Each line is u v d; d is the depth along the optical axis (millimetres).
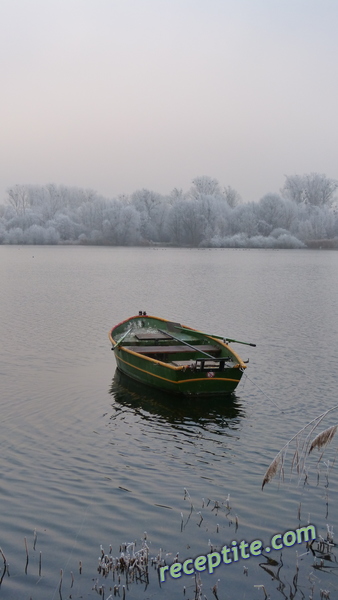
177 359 17219
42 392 15281
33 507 9094
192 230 108875
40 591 7238
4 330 23797
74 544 8180
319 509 9234
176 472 10523
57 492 9609
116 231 111438
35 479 10070
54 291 37875
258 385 16188
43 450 11391
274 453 11453
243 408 14258
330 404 14547
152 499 9453
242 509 9203
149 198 117562
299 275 52156
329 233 115875
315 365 18453
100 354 19844
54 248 105312
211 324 25922
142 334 19047
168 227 111062
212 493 9711
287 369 17938
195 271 55500
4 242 117875
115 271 54906
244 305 32156
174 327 19594
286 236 107250
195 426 12984
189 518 8898
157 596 7230
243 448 11703
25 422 12969
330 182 135375
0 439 11875
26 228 122375
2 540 8203
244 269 58656
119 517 8891
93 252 91938
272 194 112750
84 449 11516
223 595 7258
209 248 106875
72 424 12953
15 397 14781
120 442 11938
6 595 7148
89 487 9828
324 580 7551
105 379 16734
